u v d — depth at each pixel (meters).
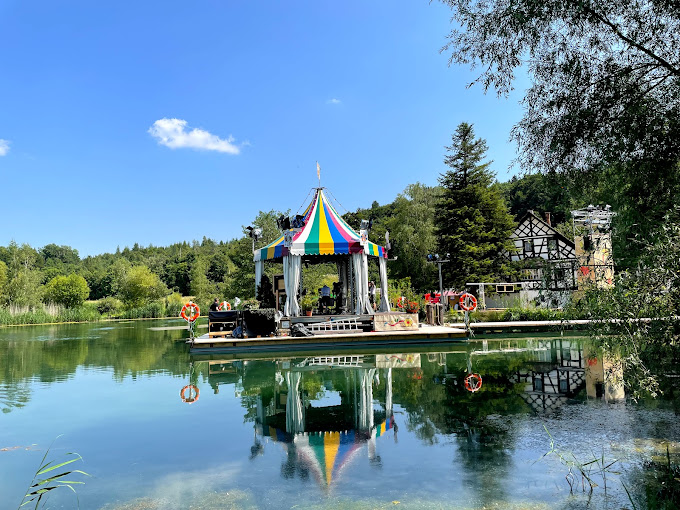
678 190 4.18
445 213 29.55
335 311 15.75
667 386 6.48
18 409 6.16
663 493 3.17
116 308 42.44
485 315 18.50
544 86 4.48
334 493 3.35
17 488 3.57
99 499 3.34
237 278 24.97
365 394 6.79
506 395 6.45
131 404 6.41
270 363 10.28
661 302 3.56
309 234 14.09
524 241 29.31
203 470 3.89
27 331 22.56
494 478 3.53
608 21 4.01
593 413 5.31
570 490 3.27
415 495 3.27
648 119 3.98
